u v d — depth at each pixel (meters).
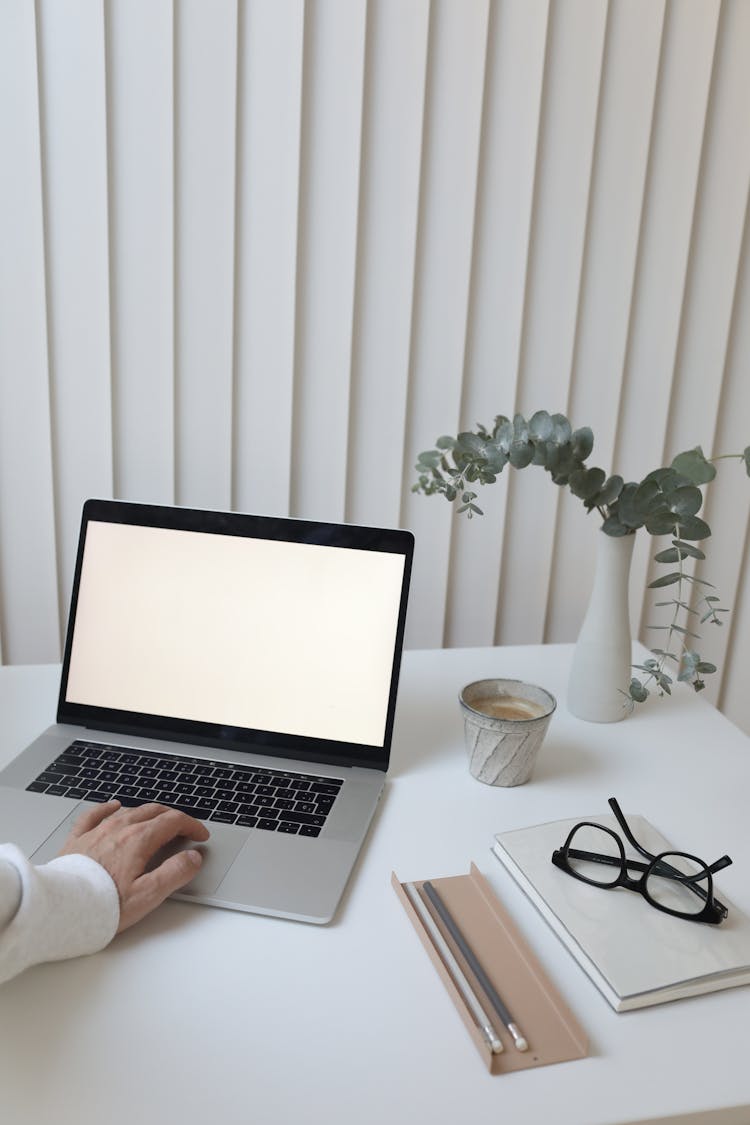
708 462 1.22
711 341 1.83
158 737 1.17
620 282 1.75
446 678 1.40
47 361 1.60
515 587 1.89
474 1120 0.70
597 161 1.69
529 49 1.60
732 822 1.07
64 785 1.06
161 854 0.93
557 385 1.79
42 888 0.79
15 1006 0.78
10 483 1.65
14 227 1.53
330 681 1.15
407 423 1.76
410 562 1.15
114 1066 0.73
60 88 1.49
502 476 1.79
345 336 1.68
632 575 1.94
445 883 0.94
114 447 1.67
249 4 1.50
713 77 1.69
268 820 1.01
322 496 1.76
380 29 1.55
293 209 1.60
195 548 1.19
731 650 2.04
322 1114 0.69
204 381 1.66
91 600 1.20
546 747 1.22
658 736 1.27
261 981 0.81
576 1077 0.74
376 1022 0.78
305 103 1.56
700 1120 0.72
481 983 0.81
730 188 1.75
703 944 0.86
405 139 1.61
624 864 0.92
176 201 1.57
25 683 1.32
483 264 1.70
